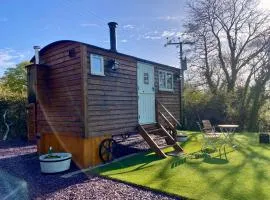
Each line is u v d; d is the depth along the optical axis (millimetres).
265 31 18484
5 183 5500
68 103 7289
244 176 5367
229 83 19953
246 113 17391
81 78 6770
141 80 9047
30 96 8008
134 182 5125
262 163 6504
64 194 4672
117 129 7770
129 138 11305
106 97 7430
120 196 4438
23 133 13438
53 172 6223
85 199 4375
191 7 20188
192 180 5152
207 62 20781
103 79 7371
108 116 7457
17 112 13523
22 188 5133
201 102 17766
